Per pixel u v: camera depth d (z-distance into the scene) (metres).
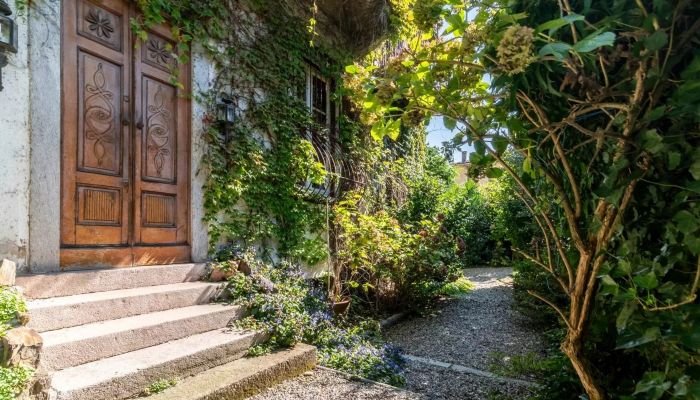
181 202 3.55
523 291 4.77
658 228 1.11
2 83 2.28
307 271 4.90
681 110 0.93
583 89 1.14
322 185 5.21
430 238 6.04
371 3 5.19
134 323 2.46
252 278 3.48
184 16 3.59
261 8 4.41
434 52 1.36
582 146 1.30
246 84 4.21
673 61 0.95
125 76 3.11
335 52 5.66
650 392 1.08
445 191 9.36
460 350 3.90
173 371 2.24
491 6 1.25
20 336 1.70
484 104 1.42
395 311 5.37
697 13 0.92
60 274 2.49
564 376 1.82
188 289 3.05
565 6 1.03
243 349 2.74
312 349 2.96
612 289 1.13
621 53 0.99
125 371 2.02
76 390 1.80
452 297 6.69
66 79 2.70
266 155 4.35
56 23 2.58
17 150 2.36
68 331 2.22
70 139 2.72
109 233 2.96
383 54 6.42
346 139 5.95
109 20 3.01
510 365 3.31
